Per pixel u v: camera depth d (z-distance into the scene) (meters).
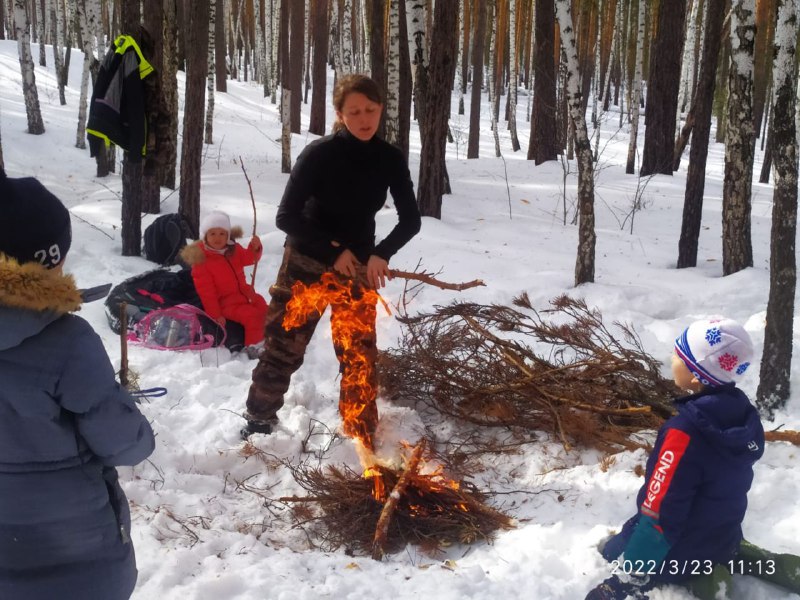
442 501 3.53
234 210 9.28
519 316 5.20
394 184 3.89
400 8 11.03
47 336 1.86
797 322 5.54
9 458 1.85
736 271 7.03
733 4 6.62
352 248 3.92
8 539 1.87
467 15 27.16
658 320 6.00
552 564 3.03
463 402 4.60
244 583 2.89
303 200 3.79
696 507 2.59
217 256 5.60
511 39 22.34
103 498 2.00
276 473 3.91
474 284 3.89
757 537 3.14
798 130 5.02
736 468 2.54
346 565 3.10
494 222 9.52
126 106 6.89
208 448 4.00
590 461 4.02
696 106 7.36
